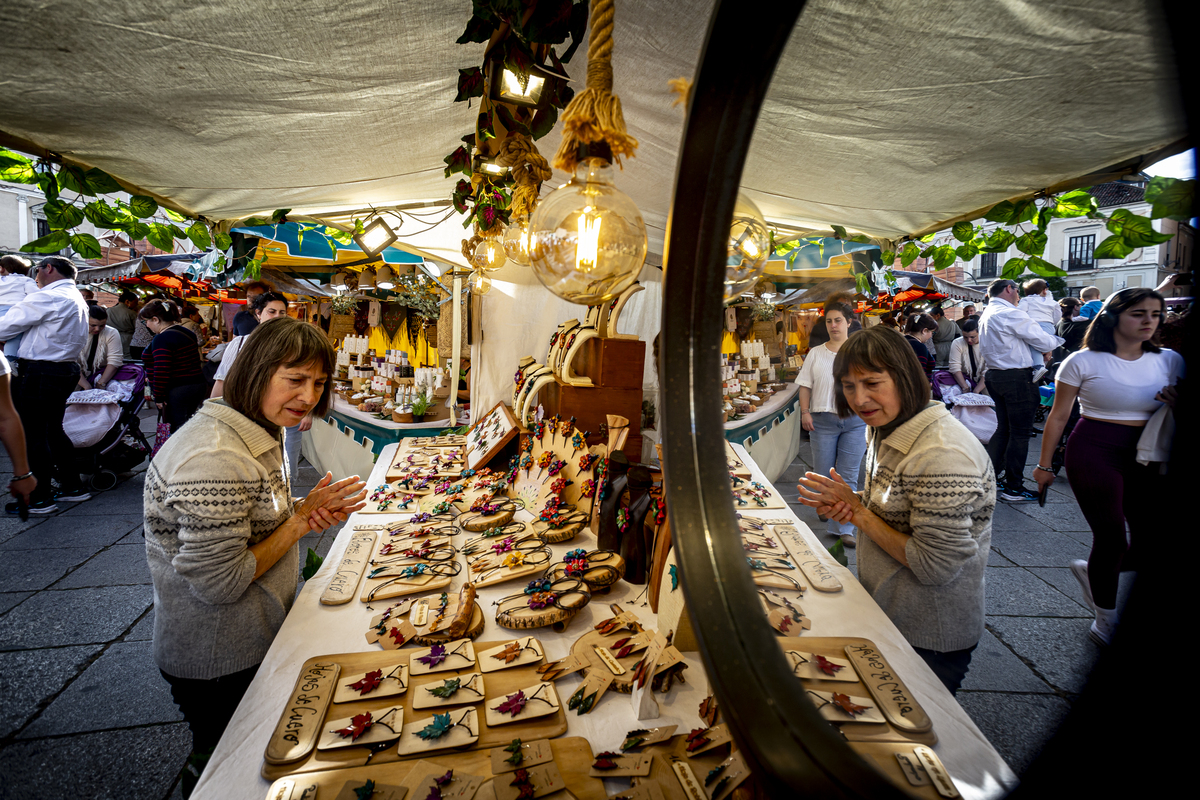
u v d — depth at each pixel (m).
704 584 0.59
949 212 1.96
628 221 0.80
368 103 1.70
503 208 2.15
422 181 2.83
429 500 2.58
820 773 0.46
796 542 1.85
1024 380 4.04
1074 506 3.90
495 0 1.04
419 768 0.98
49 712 2.30
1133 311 1.66
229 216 2.81
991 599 2.66
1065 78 1.04
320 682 1.21
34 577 3.49
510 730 1.08
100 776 1.99
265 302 3.83
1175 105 0.30
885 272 3.05
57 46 1.16
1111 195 1.45
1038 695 1.99
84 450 5.13
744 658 0.55
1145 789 0.33
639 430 2.54
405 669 1.26
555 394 2.76
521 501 2.52
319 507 1.62
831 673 1.13
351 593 1.61
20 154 1.70
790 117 1.40
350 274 7.00
